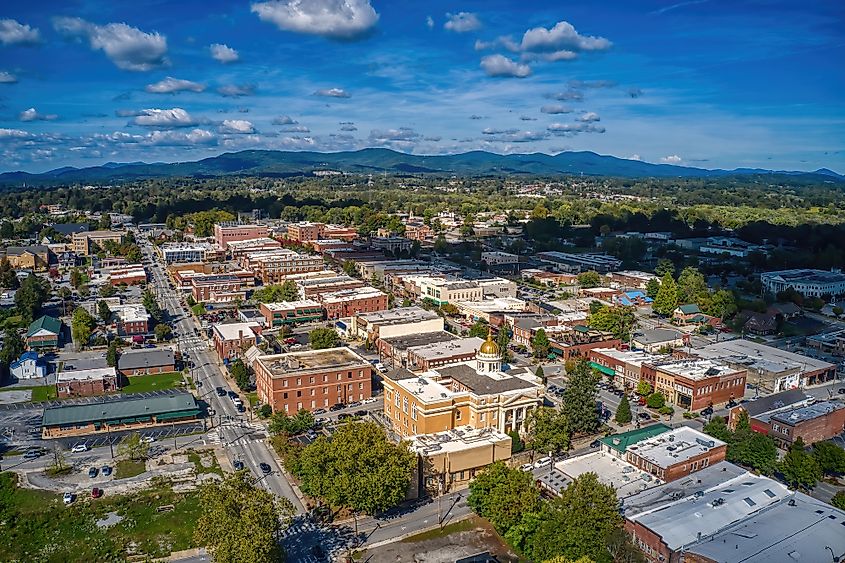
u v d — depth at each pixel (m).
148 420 172.50
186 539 121.06
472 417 161.75
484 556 114.94
